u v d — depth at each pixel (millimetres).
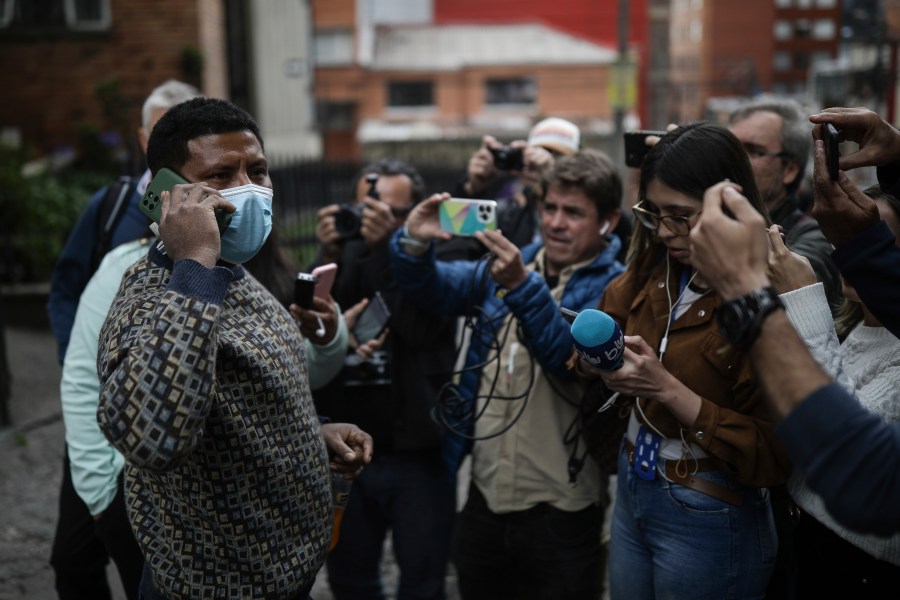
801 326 1724
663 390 1938
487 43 31812
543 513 2576
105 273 2424
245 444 1644
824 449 1238
